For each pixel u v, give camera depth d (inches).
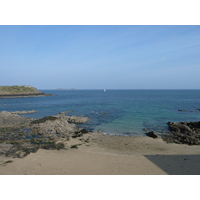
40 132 862.5
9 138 783.1
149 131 952.3
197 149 655.1
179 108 1934.1
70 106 2208.4
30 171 419.8
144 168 461.1
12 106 2282.2
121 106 2150.6
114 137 823.7
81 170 437.7
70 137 814.5
